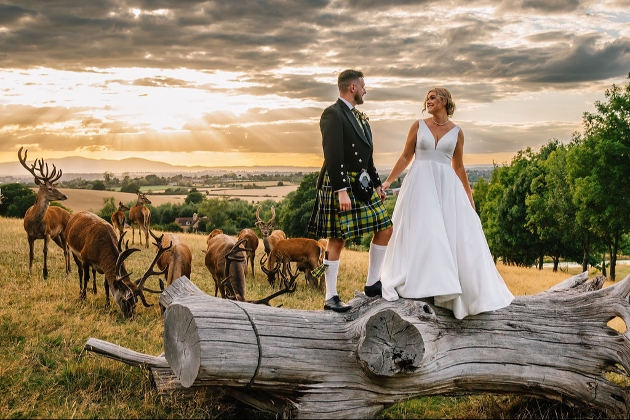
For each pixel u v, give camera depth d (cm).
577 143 3419
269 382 395
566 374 447
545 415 466
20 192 5631
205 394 457
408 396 414
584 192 2369
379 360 386
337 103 425
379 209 430
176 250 941
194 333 390
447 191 436
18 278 1054
